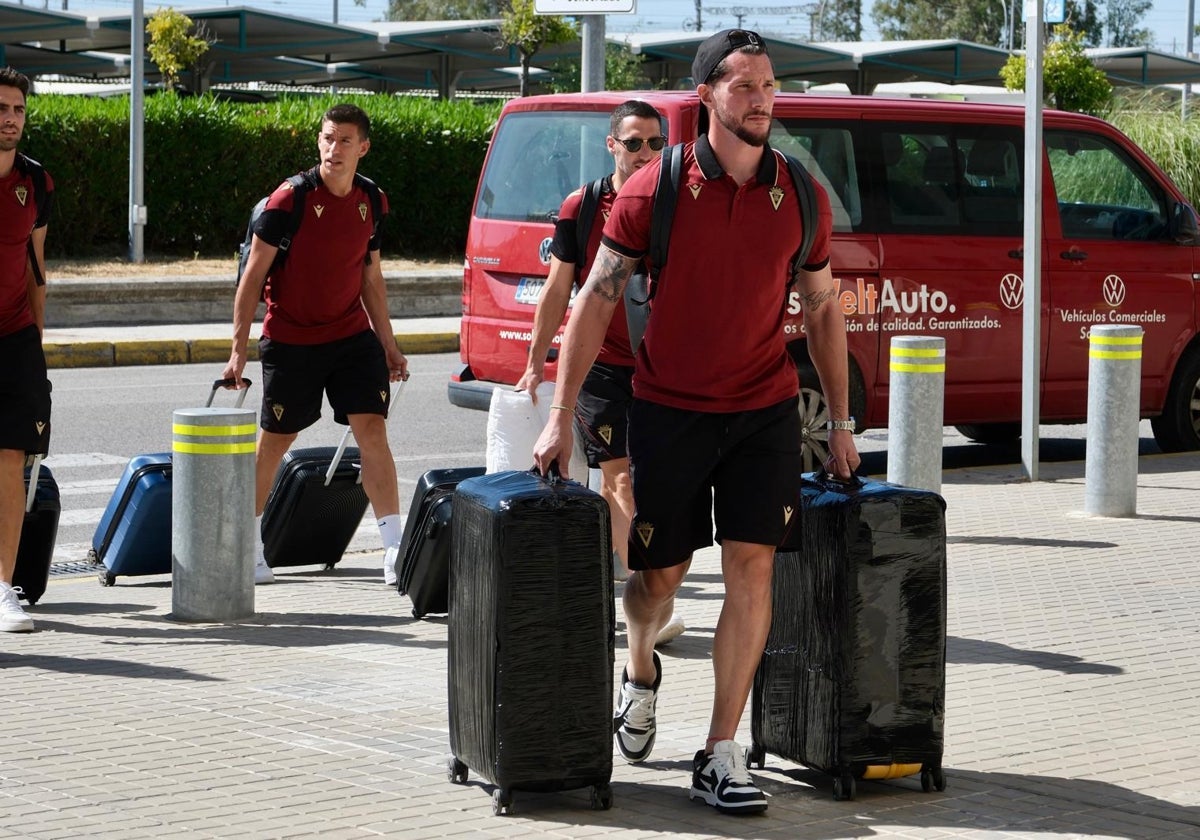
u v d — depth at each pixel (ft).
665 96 31.35
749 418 14.99
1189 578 25.46
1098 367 30.22
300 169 78.84
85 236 74.74
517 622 14.51
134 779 15.64
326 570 27.02
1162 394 37.78
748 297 14.79
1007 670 20.21
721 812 14.83
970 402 34.99
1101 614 23.18
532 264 32.53
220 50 122.21
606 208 19.88
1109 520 30.07
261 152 77.87
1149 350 37.40
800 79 138.72
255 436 23.16
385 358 25.53
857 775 15.34
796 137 32.81
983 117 35.09
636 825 14.51
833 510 15.30
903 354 28.68
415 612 23.13
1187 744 17.26
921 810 15.05
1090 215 36.68
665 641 21.40
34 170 21.50
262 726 17.53
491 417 21.72
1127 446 30.25
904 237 33.76
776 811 15.01
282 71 140.97
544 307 20.24
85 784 15.47
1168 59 134.00
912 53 128.57
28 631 22.04
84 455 37.47
